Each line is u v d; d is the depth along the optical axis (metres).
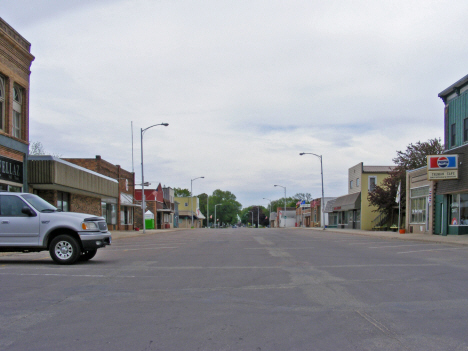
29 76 25.02
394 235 30.72
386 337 5.34
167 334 5.46
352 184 53.41
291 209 116.56
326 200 69.94
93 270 11.12
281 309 6.77
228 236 32.50
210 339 5.27
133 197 50.62
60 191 29.75
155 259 13.98
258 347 4.98
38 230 12.28
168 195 77.81
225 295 7.85
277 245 20.73
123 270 11.12
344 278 9.77
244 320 6.11
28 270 11.07
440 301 7.34
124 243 23.47
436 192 29.91
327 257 14.48
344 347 4.97
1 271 10.88
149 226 56.97
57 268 11.49
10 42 22.61
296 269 11.29
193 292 8.13
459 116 27.67
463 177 26.27
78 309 6.77
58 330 5.64
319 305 7.04
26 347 4.99
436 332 5.54
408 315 6.40
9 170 22.52
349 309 6.77
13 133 23.80
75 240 12.26
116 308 6.83
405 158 41.22
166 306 6.97
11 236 12.25
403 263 12.67
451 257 14.50
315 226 73.81
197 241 24.98
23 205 12.52
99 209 38.00
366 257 14.49
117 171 44.56
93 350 4.89
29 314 6.45
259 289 8.42
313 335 5.42
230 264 12.50
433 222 30.19
